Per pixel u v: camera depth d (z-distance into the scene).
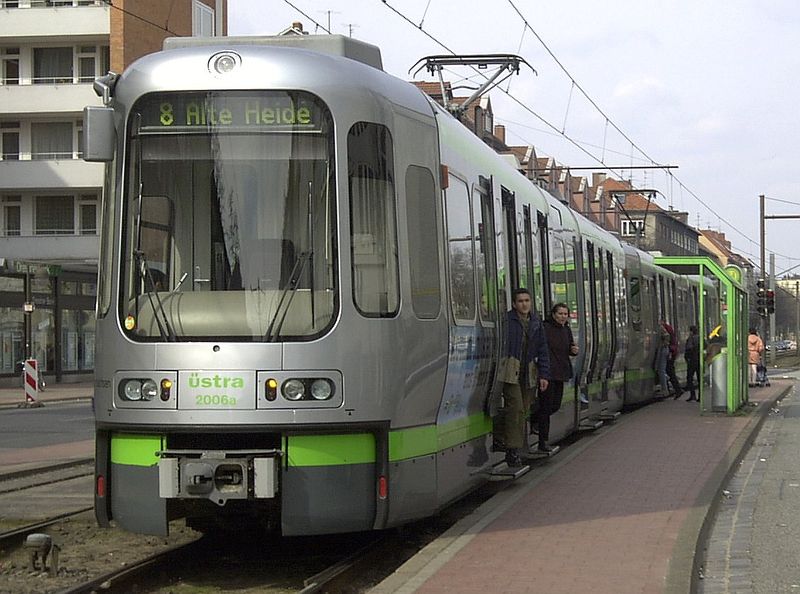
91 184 51.72
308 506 8.92
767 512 12.16
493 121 67.44
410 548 10.66
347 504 9.08
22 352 45.97
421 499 9.86
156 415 9.02
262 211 9.21
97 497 9.35
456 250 10.96
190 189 9.30
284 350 8.95
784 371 71.50
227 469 8.81
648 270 29.12
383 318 9.30
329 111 9.29
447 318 10.38
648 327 28.59
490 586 7.96
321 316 9.06
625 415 24.69
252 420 8.89
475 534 10.01
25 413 30.98
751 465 16.38
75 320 49.97
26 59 52.47
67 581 9.38
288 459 8.92
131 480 9.16
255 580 9.41
